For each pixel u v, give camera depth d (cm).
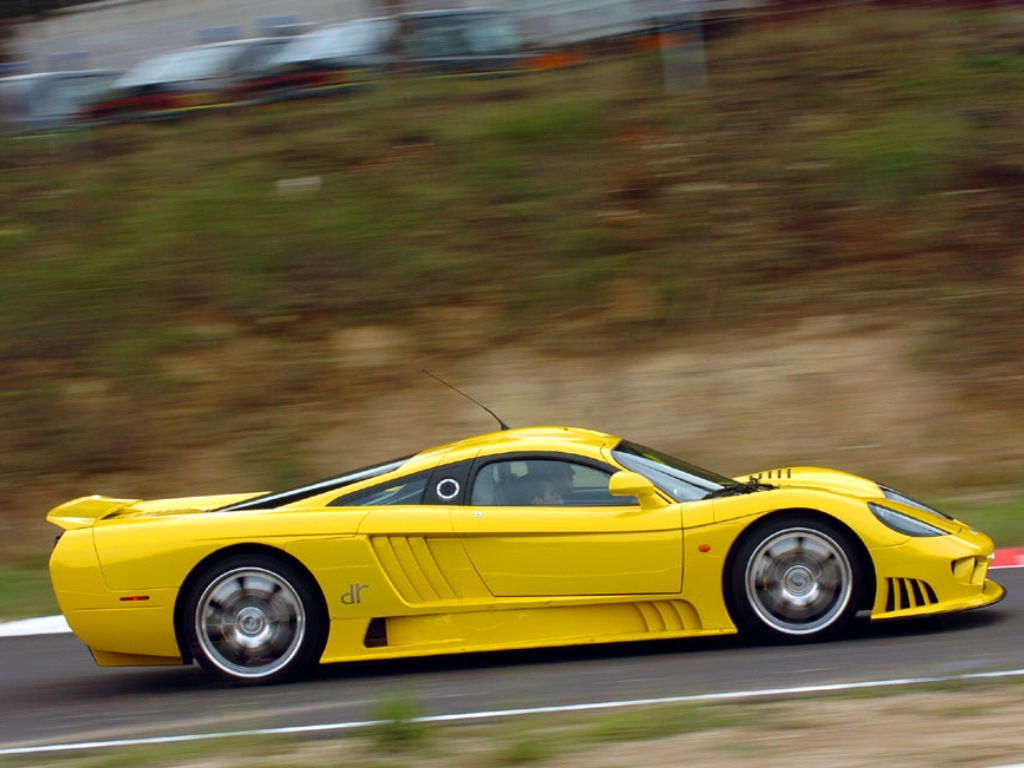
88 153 4216
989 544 1545
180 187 3938
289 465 2941
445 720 1236
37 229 3809
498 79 4322
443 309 3356
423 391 3130
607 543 1490
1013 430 2770
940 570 1462
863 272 3247
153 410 3130
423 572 1514
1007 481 2611
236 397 3156
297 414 3097
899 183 3472
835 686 1261
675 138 3794
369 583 1509
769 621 1478
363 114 4191
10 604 2253
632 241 3462
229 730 1309
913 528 1480
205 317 3403
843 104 3822
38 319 3419
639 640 1529
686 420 2941
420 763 1060
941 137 3606
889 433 2814
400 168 3872
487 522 1511
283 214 3728
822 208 3456
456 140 3959
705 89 3997
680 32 4209
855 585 1462
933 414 2848
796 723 1105
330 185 3844
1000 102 3734
